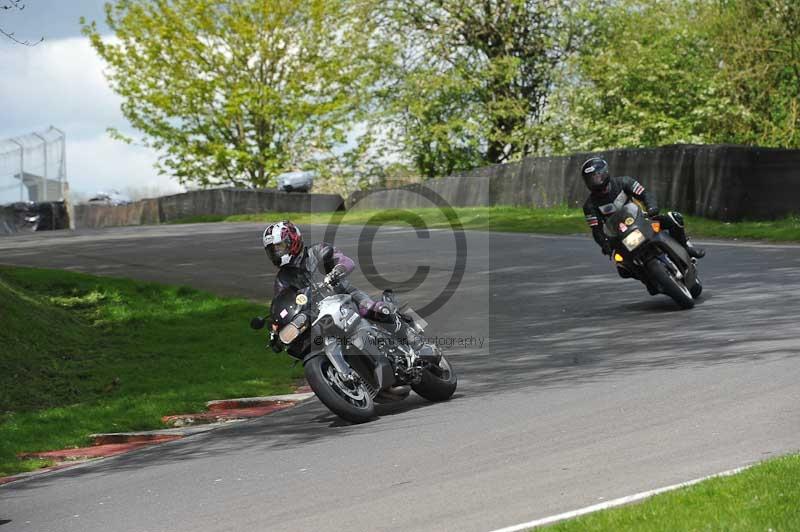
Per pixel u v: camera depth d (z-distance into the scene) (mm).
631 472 20203
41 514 23625
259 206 137500
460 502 19609
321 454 26000
